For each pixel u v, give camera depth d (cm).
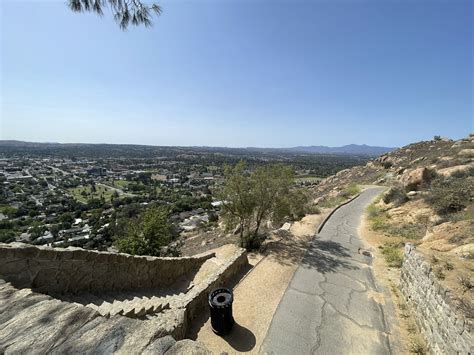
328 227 1484
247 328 627
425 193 1559
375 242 1217
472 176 1449
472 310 420
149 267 841
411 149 4306
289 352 552
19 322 210
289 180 1230
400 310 686
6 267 459
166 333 214
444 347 461
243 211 1204
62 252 552
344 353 546
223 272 827
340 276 884
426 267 581
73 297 565
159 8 367
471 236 769
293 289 802
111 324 215
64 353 184
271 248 1156
